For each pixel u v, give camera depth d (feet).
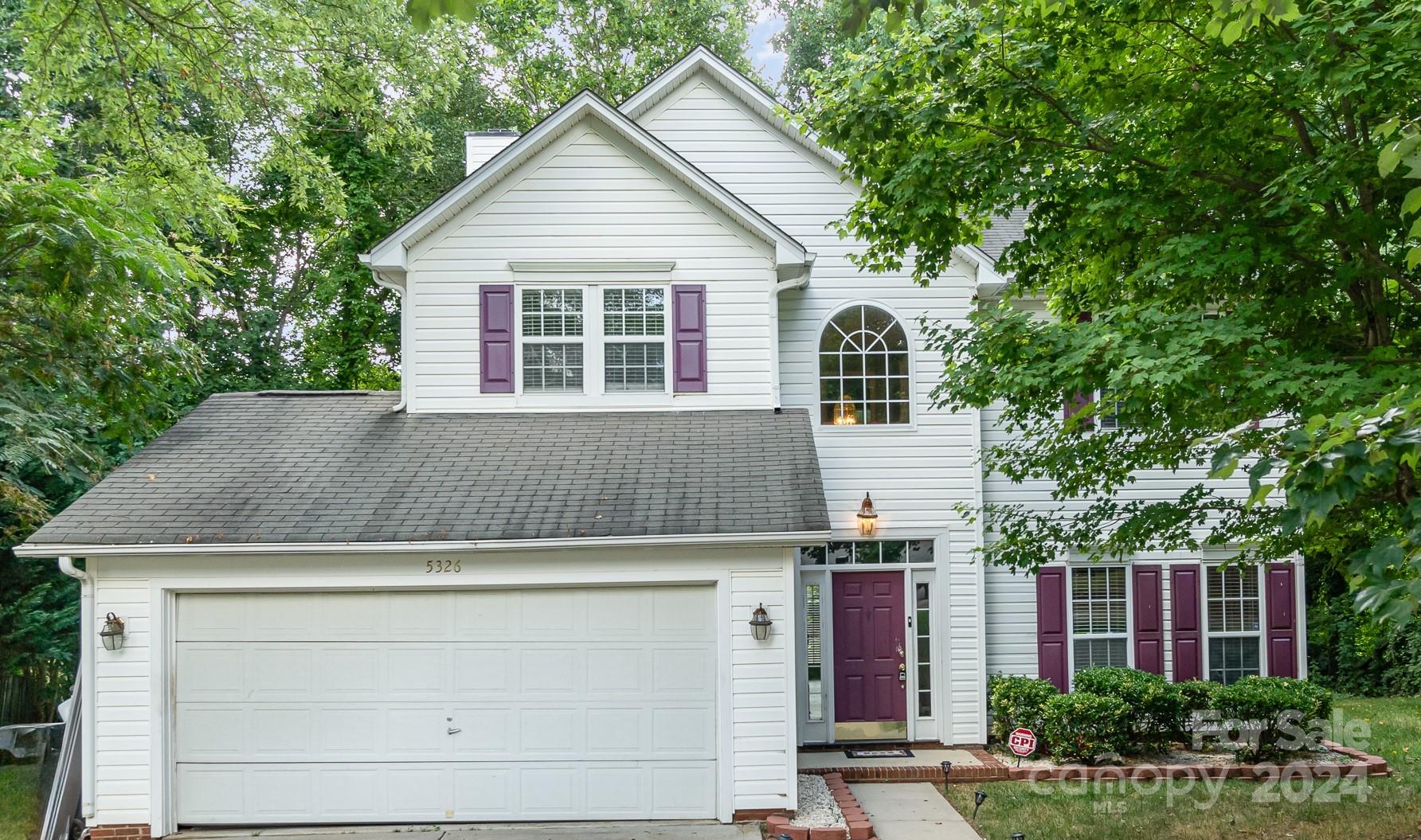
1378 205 26.14
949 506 42.93
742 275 41.14
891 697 42.34
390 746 32.65
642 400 40.88
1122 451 31.27
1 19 53.47
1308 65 24.06
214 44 41.55
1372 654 56.29
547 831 31.58
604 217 40.88
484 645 32.96
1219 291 28.89
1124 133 29.63
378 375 78.38
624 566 32.78
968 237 31.89
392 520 32.60
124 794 31.76
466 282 40.81
